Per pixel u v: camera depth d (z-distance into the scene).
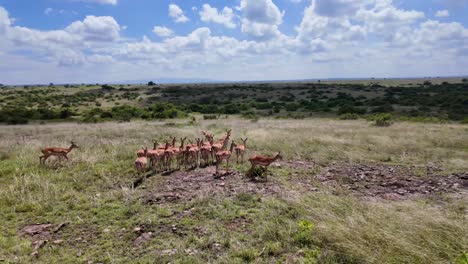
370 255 5.16
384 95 68.31
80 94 84.50
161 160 12.01
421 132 21.11
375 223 6.23
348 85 107.44
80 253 5.76
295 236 6.04
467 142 16.62
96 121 37.91
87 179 10.18
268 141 17.42
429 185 9.98
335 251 5.48
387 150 15.35
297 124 28.45
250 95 81.25
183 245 5.90
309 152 14.78
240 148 12.54
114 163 12.09
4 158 13.42
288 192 8.79
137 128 25.70
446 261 4.98
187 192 8.97
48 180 9.82
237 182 9.87
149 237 6.32
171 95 82.81
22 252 5.78
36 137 20.39
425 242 5.52
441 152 14.72
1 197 8.40
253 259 5.43
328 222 6.39
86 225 6.93
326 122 31.41
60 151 12.12
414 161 13.41
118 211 7.60
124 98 77.62
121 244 6.08
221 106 60.66
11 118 37.47
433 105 49.91
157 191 9.12
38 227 6.87
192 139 18.89
